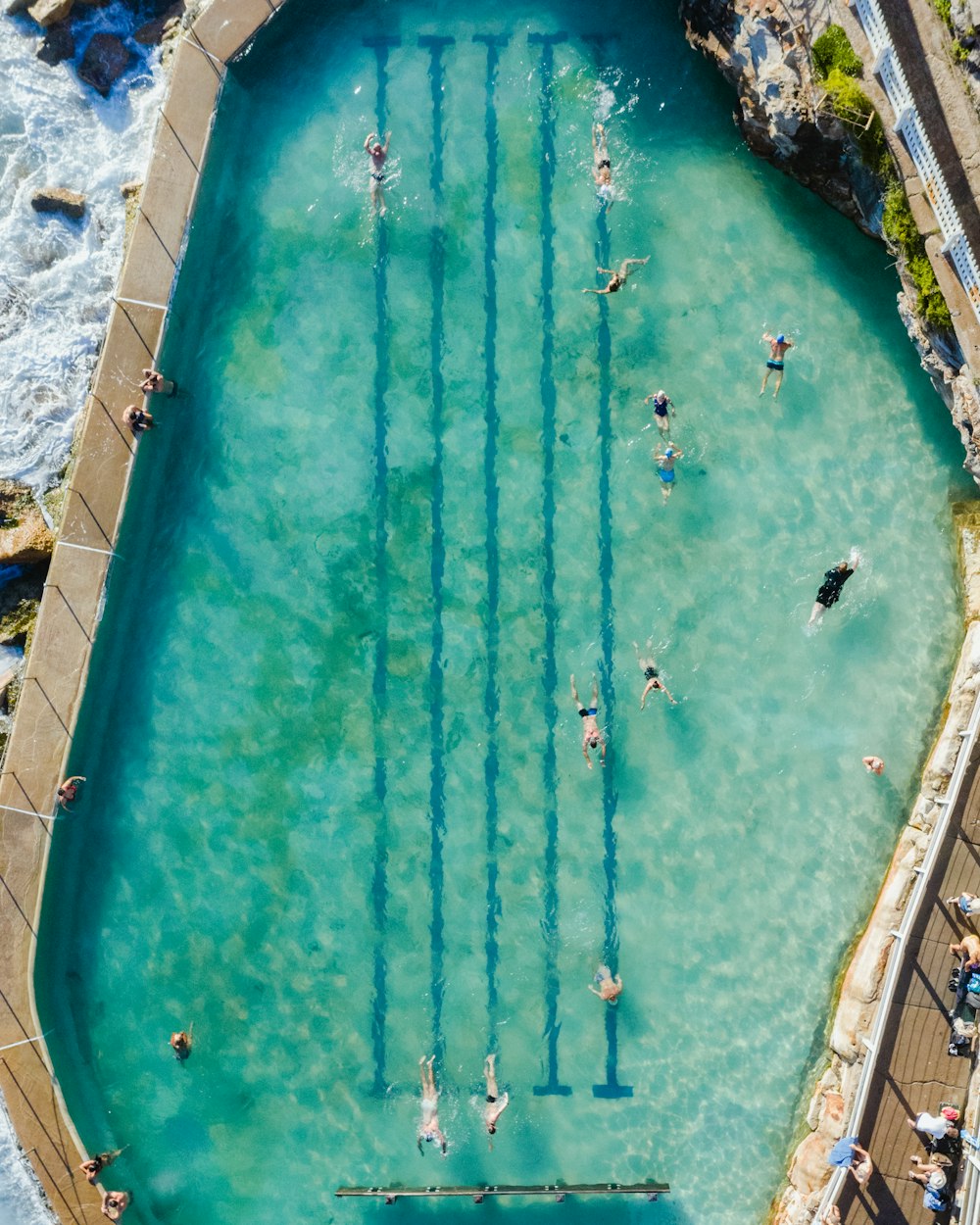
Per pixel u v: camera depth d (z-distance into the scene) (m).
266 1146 19.34
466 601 19.19
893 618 18.94
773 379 19.02
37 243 20.12
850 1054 18.22
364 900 19.27
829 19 17.39
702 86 19.05
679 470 19.12
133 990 19.48
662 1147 19.06
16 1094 19.22
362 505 19.28
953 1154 17.48
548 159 19.17
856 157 17.88
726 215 19.09
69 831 19.47
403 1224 19.17
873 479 18.98
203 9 19.27
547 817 19.11
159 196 19.20
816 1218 17.97
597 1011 19.08
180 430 19.47
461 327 19.20
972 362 17.50
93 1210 19.25
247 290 19.41
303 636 19.33
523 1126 19.16
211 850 19.42
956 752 18.11
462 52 19.25
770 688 19.02
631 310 19.11
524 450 19.17
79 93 20.19
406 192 19.27
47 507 19.78
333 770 19.28
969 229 17.03
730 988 19.03
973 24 16.48
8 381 19.91
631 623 19.12
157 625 19.50
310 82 19.41
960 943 17.72
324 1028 19.31
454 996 19.20
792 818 19.00
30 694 19.22
